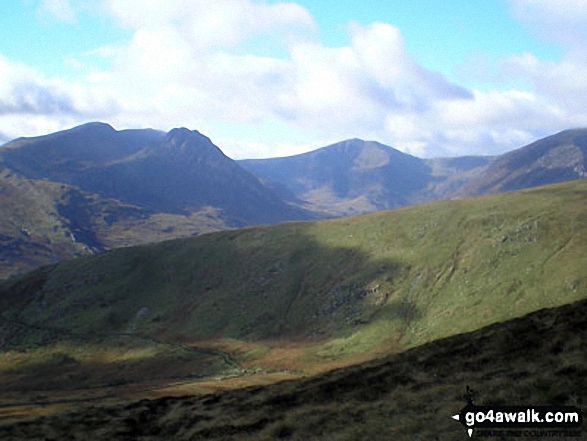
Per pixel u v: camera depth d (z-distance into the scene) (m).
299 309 164.25
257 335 157.38
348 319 149.50
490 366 28.17
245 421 31.97
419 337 125.25
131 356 153.50
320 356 131.00
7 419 51.94
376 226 195.38
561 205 154.50
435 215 184.50
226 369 129.62
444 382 27.75
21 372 151.50
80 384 135.25
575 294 110.81
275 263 192.62
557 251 130.50
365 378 34.75
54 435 39.03
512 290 123.50
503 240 146.12
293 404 33.56
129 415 43.91
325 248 193.75
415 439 20.30
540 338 29.97
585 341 26.45
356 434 22.69
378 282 159.62
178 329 171.00
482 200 185.88
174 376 130.75
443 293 140.25
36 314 197.62
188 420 37.22
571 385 21.17
